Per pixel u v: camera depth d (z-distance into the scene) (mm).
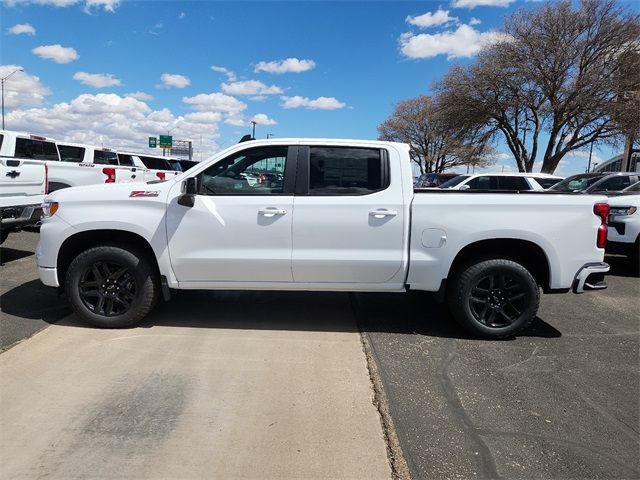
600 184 11641
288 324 5367
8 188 7562
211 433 3260
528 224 4855
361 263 4906
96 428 3281
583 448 3217
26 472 2832
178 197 4867
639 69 28859
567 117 31266
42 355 4367
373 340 4984
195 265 4938
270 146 4973
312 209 4863
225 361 4371
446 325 5484
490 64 31922
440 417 3541
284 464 2965
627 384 4141
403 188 4922
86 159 16234
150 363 4277
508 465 3020
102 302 5000
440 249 4895
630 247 8375
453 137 37344
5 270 7242
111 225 4891
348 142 4984
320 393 3828
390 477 2877
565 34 30234
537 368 4414
